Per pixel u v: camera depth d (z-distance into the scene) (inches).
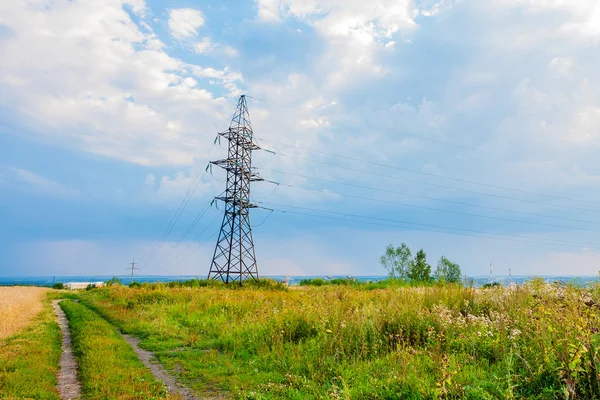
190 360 407.5
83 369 378.9
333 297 693.9
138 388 316.8
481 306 460.8
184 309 766.5
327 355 343.6
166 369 380.5
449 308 457.1
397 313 411.8
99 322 698.2
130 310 865.5
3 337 551.8
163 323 620.4
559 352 236.8
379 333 377.4
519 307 373.7
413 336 373.7
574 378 214.5
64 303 1227.2
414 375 262.4
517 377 241.1
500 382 239.5
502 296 456.4
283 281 1742.1
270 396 283.3
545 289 385.7
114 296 1240.8
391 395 251.4
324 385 285.3
